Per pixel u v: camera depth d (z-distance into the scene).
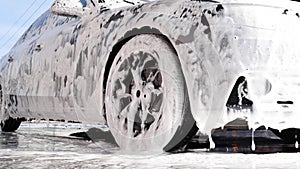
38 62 4.72
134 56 3.31
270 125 2.84
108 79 3.49
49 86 4.39
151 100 3.15
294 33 2.97
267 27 2.90
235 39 2.82
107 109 3.47
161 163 2.70
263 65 2.83
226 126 3.05
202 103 2.85
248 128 2.98
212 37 2.86
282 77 2.88
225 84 2.79
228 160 2.83
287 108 2.88
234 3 2.93
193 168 2.50
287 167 2.54
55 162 2.76
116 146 3.47
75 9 4.20
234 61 2.80
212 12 2.91
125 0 4.14
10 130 6.35
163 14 3.15
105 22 3.67
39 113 4.83
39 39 4.95
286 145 3.93
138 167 2.54
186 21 3.00
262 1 3.01
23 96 5.11
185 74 2.93
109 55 3.53
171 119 2.98
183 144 3.11
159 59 3.11
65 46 4.15
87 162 2.75
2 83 5.94
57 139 4.91
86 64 3.77
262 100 2.81
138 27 3.28
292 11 3.05
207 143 3.41
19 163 2.72
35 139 4.92
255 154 3.14
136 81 3.27
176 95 2.98
